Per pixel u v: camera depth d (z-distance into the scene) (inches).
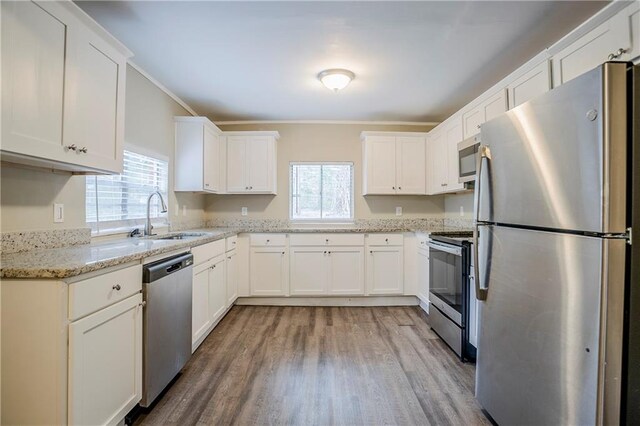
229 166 150.9
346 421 65.1
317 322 122.5
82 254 60.5
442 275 107.3
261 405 70.1
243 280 142.5
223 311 120.2
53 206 70.4
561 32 82.6
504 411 59.2
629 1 54.3
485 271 64.6
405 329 115.4
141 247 72.5
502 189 59.1
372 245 143.4
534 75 78.0
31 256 57.9
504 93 90.7
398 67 102.4
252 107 141.8
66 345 47.3
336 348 99.2
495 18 76.3
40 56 52.7
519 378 55.2
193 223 147.3
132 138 99.0
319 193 165.0
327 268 142.6
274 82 114.3
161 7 71.4
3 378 46.8
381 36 84.4
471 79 111.6
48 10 54.0
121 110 73.8
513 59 97.2
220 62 98.7
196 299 93.6
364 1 69.8
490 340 63.7
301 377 81.8
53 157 55.4
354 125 163.2
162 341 71.1
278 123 162.9
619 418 41.1
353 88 119.9
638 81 40.9
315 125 162.7
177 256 80.4
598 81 40.9
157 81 112.6
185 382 79.0
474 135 107.6
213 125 138.2
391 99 131.7
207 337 107.5
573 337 44.8
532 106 51.7
